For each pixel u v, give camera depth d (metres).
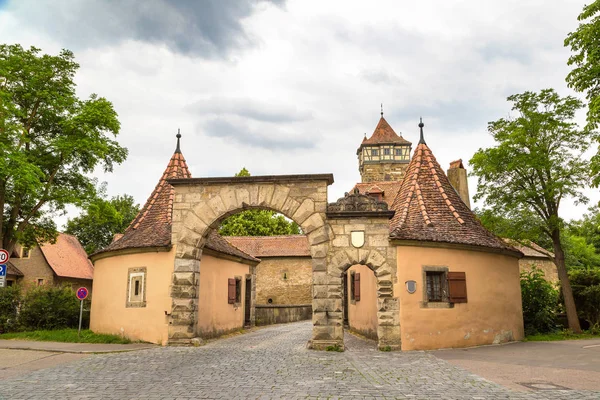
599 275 20.61
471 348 14.85
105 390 8.03
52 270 33.78
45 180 22.50
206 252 17.98
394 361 11.70
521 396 7.58
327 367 10.58
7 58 21.23
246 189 15.37
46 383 8.68
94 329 17.62
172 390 8.01
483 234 16.73
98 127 22.55
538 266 35.19
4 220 22.36
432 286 15.27
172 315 15.20
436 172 18.03
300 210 14.88
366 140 64.88
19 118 21.50
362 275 20.06
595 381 8.93
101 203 23.48
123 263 16.84
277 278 38.69
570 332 18.66
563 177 19.05
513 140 19.02
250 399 7.33
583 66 13.56
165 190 18.55
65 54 22.34
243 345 15.24
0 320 18.92
